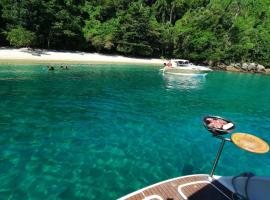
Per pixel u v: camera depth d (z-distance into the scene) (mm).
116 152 9617
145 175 8117
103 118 13648
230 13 65062
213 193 5672
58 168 8078
